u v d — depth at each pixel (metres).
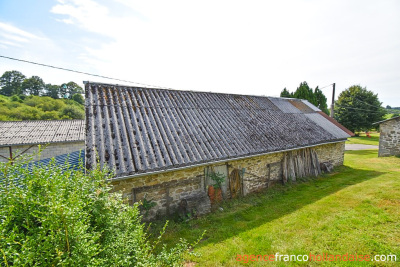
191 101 9.80
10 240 1.92
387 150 16.19
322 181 10.22
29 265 1.99
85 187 3.08
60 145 14.96
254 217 6.61
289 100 15.41
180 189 6.75
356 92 35.78
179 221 6.30
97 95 7.66
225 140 8.12
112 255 2.61
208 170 7.34
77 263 2.09
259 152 8.30
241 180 8.20
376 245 4.95
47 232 2.32
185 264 4.54
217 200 7.52
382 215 6.34
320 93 30.48
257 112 11.34
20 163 2.91
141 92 8.91
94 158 5.51
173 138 7.13
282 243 5.19
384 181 9.78
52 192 2.49
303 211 6.91
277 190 8.98
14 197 2.43
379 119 33.28
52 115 37.84
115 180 5.40
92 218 3.03
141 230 3.23
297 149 10.07
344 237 5.33
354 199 7.72
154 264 2.74
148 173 5.75
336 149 12.84
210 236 5.57
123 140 6.32
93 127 6.35
